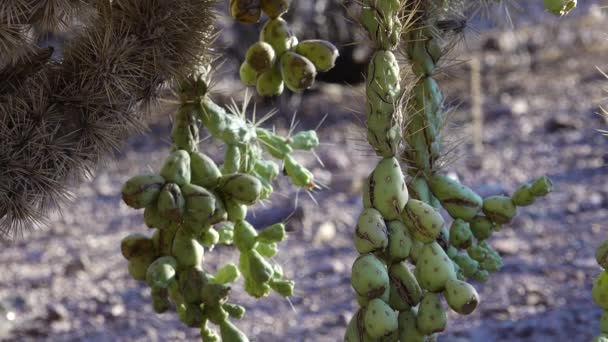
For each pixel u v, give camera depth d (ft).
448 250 4.20
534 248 11.31
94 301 10.55
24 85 4.21
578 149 15.25
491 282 10.32
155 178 3.91
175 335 9.63
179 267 3.99
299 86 4.03
